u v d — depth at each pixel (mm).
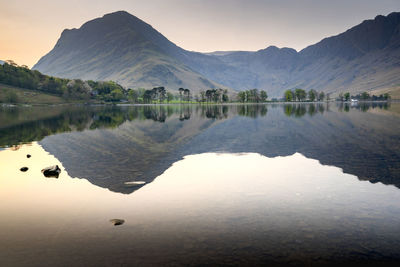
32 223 12008
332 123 60562
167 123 64438
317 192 15828
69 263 8938
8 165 23594
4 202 14617
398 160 24125
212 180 18484
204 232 11016
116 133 45656
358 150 29078
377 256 9289
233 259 9109
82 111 131250
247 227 11422
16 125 59344
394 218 12227
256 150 29859
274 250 9672
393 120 67375
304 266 8766
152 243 10180
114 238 10594
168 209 13414
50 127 55125
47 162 24609
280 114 96125
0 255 9438
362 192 15773
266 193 15719
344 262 8984
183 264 8828
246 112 113375
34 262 9016
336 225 11578
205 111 127125
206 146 32812
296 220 12094
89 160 25094
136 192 16031
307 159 25078
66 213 13070
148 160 25000
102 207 13773
